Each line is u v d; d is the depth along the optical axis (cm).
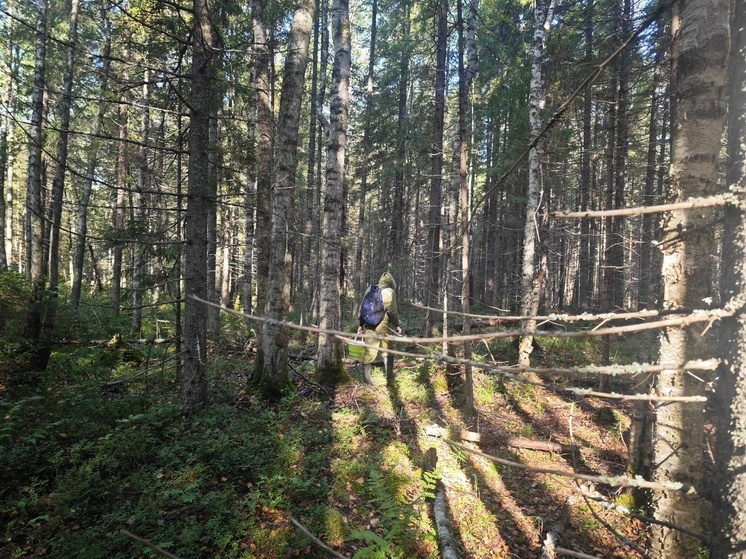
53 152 1157
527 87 1154
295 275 2369
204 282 592
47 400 580
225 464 471
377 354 732
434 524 441
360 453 538
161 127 766
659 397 127
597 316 125
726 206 122
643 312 128
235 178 799
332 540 393
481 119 1542
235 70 958
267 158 912
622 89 856
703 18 180
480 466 577
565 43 1095
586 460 612
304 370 848
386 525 415
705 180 180
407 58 1487
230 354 955
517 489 545
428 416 683
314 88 1527
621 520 496
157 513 392
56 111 1210
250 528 391
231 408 615
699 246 181
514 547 446
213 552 365
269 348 682
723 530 116
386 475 495
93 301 1362
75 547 349
